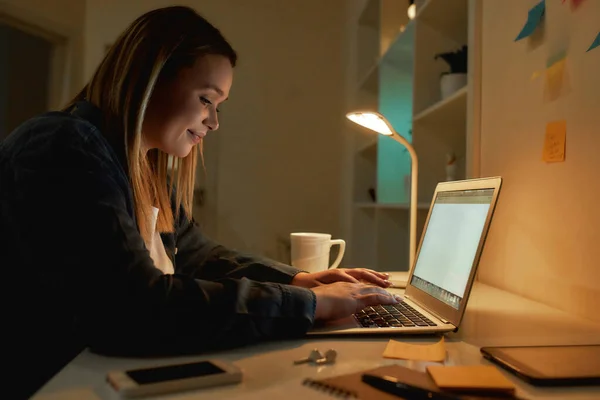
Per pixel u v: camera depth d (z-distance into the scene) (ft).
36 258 2.05
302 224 11.02
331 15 11.18
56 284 2.05
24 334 2.28
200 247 3.84
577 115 3.16
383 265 8.36
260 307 2.20
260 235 10.89
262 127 10.94
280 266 3.43
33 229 2.04
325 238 4.37
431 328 2.47
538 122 3.59
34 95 10.30
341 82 11.16
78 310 2.01
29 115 10.25
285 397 1.62
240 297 2.17
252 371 1.89
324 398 1.61
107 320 1.97
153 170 3.45
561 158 3.32
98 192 2.13
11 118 10.05
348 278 3.23
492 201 2.60
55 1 9.96
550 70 3.44
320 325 2.54
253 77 10.95
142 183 3.01
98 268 1.98
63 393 1.63
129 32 2.76
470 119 4.58
